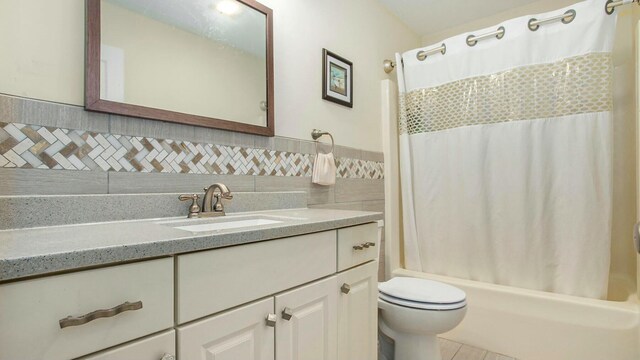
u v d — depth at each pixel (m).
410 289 1.50
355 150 2.01
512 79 1.84
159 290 0.62
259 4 1.42
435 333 1.39
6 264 0.46
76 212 0.89
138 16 1.05
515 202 1.83
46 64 0.87
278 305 0.84
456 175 2.03
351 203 1.95
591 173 1.65
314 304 0.96
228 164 1.29
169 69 1.12
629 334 1.43
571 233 1.69
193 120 1.17
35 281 0.49
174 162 1.13
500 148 1.88
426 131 2.15
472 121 1.96
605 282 1.63
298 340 0.90
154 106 1.07
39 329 0.49
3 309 0.47
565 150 1.71
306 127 1.66
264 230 0.80
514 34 1.84
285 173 1.53
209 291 0.70
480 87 1.94
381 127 2.28
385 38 2.33
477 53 1.96
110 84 0.97
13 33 0.82
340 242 1.09
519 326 1.69
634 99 1.84
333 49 1.85
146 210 1.03
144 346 0.59
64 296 0.51
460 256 2.02
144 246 0.59
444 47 2.07
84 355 0.53
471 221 1.97
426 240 2.15
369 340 1.22
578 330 1.54
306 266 0.94
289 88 1.57
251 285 0.78
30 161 0.84
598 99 1.63
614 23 1.62
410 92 2.22
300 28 1.64
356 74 2.04
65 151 0.90
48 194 0.86
